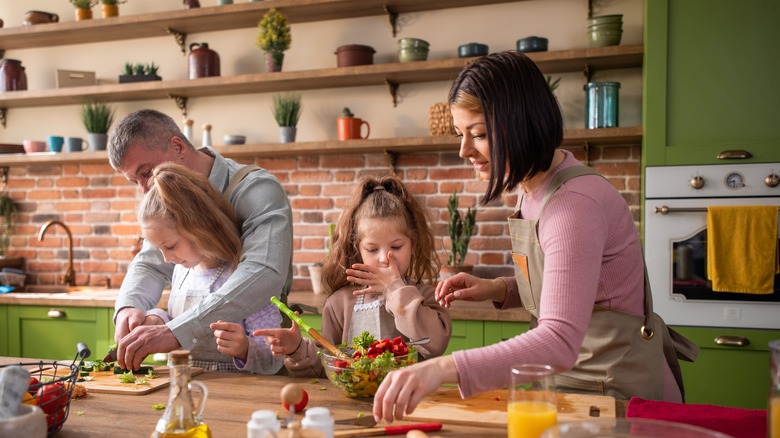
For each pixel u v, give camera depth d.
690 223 2.69
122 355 1.55
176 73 3.82
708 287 2.68
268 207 1.88
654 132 2.74
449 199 3.26
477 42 3.36
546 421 0.89
